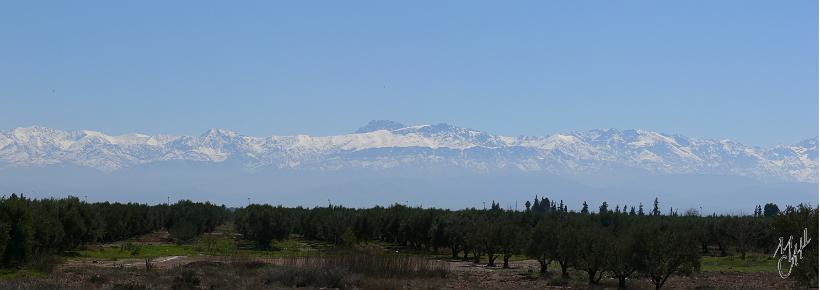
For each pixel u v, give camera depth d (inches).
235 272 2714.1
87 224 3949.3
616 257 2492.6
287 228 4815.5
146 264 2920.8
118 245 4650.6
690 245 2341.3
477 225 3959.2
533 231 3181.6
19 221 2780.5
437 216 4800.7
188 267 2881.4
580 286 2561.5
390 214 5231.3
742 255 4340.6
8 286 2011.6
